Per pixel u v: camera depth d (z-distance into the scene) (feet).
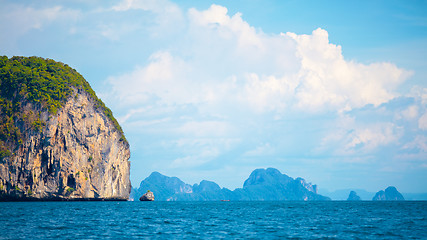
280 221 269.85
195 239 179.63
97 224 237.45
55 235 187.21
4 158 549.13
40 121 569.64
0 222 237.86
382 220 276.62
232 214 351.46
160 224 243.81
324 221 269.03
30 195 563.07
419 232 204.33
